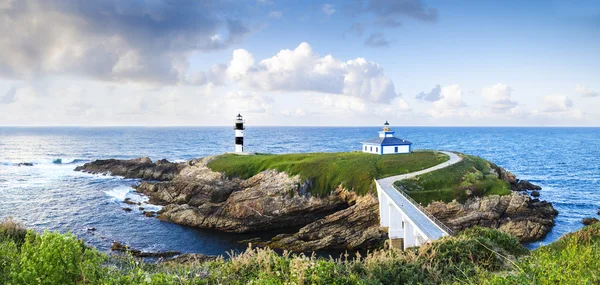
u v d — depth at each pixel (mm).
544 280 11766
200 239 58250
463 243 18469
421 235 39938
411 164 75062
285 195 66625
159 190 81188
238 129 108062
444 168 70938
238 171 83188
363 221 59125
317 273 13227
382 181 63312
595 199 79188
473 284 13977
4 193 84562
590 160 148875
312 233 56750
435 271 16094
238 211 63875
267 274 14398
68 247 13250
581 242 20547
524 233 54406
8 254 14664
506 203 59531
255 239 57531
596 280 12133
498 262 17578
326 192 68188
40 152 184000
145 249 53188
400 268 16312
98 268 14031
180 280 13477
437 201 59219
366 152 91938
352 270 15938
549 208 65000
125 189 88625
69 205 74438
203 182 78625
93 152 186125
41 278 12406
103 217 67062
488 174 73875
